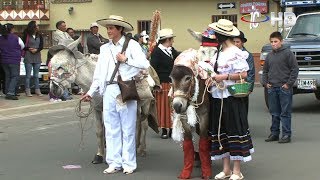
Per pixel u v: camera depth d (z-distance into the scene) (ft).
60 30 49.14
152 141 34.50
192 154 24.12
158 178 24.43
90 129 39.09
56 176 25.11
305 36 47.88
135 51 24.75
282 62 32.58
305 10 53.67
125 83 24.53
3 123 41.93
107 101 25.02
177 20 89.92
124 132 25.25
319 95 52.42
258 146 31.83
